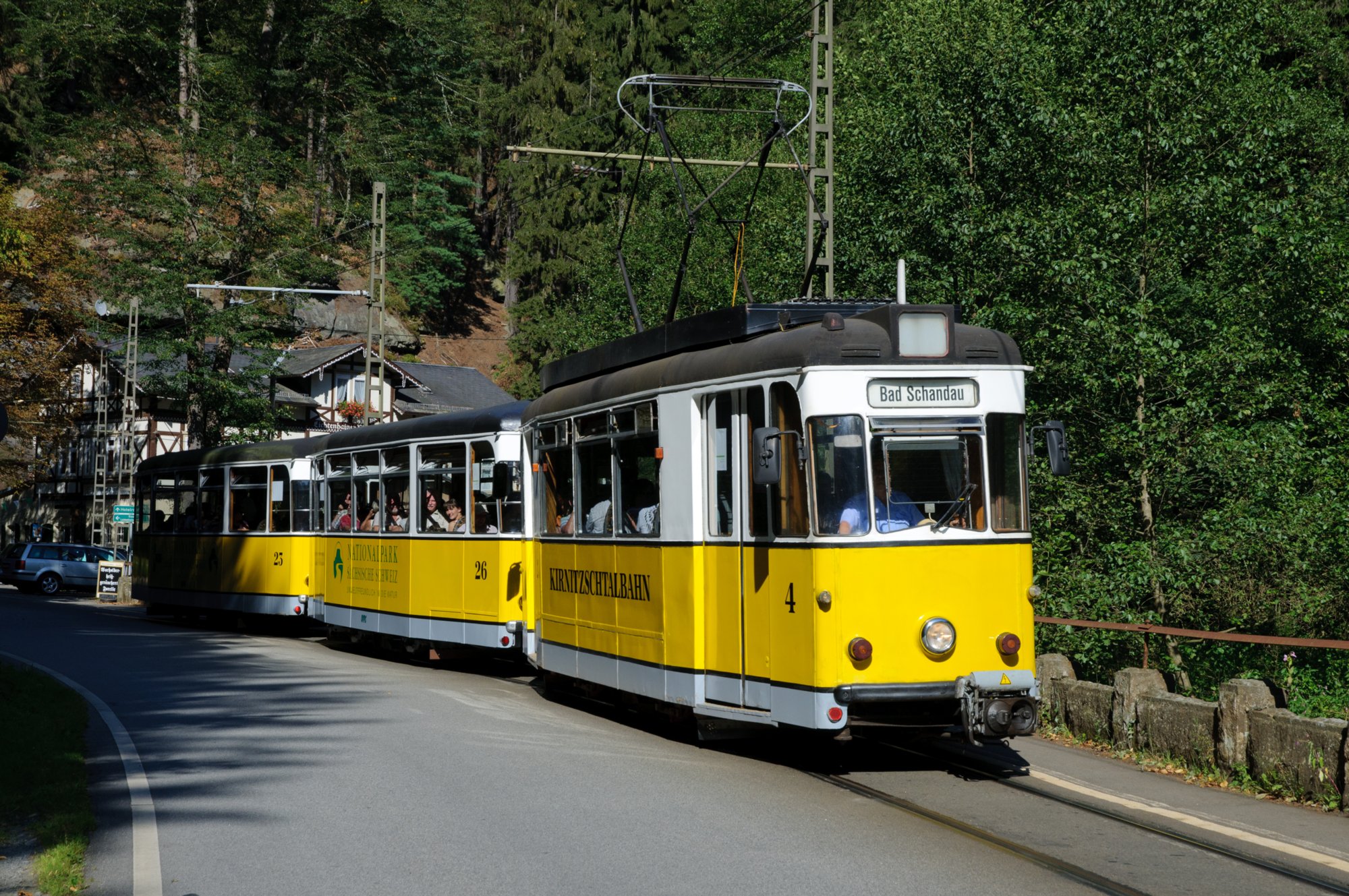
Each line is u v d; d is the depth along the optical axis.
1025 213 16.62
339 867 7.54
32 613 34.09
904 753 11.48
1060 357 15.77
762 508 10.77
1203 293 15.88
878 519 10.12
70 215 46.03
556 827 8.52
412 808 9.11
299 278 41.16
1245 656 15.53
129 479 57.00
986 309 16.48
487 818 8.77
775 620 10.53
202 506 27.53
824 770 10.70
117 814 9.03
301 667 18.80
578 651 14.03
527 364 55.44
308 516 24.77
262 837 8.29
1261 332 15.34
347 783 10.03
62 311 48.72
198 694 15.58
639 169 18.94
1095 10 16.09
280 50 44.88
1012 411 10.51
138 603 42.69
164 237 39.91
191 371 39.75
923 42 18.95
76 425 53.91
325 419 57.72
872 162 19.12
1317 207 15.95
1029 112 16.91
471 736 12.31
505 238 82.12
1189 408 14.67
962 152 18.06
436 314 78.19
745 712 10.88
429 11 52.78
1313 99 21.48
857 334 10.34
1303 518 14.60
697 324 12.09
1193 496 15.41
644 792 9.66
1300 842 8.06
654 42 50.88
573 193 52.25
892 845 8.00
